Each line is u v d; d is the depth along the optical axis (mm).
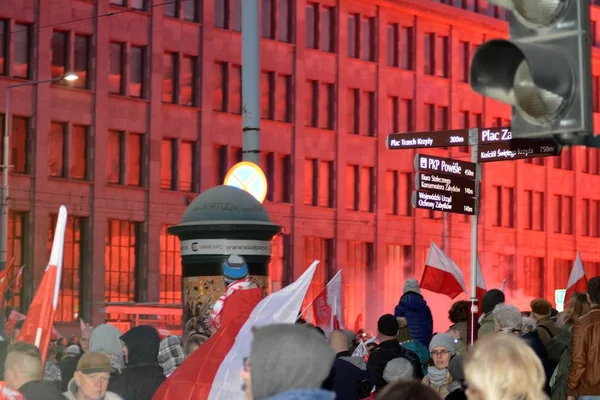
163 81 71875
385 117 83438
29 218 65688
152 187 70750
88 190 68125
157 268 70562
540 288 95500
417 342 15453
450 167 15805
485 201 90938
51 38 67000
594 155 100750
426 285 20500
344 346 12289
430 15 85875
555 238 96625
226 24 74875
